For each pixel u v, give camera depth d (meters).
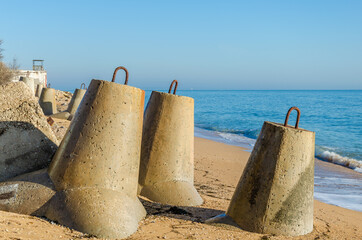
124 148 3.95
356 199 7.94
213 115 39.97
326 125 30.19
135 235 3.63
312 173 4.31
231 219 4.29
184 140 5.45
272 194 4.12
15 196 3.81
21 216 3.53
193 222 4.36
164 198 5.14
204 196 6.22
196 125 28.84
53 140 4.80
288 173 4.14
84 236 3.40
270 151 4.18
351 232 4.79
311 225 4.41
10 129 4.50
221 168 10.09
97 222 3.53
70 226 3.53
